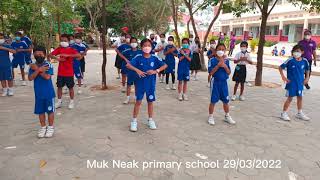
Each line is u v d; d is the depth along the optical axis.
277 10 35.62
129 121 6.48
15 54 10.04
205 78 12.55
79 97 8.62
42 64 5.27
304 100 9.09
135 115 5.92
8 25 15.80
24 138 5.39
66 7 15.34
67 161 4.54
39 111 5.38
